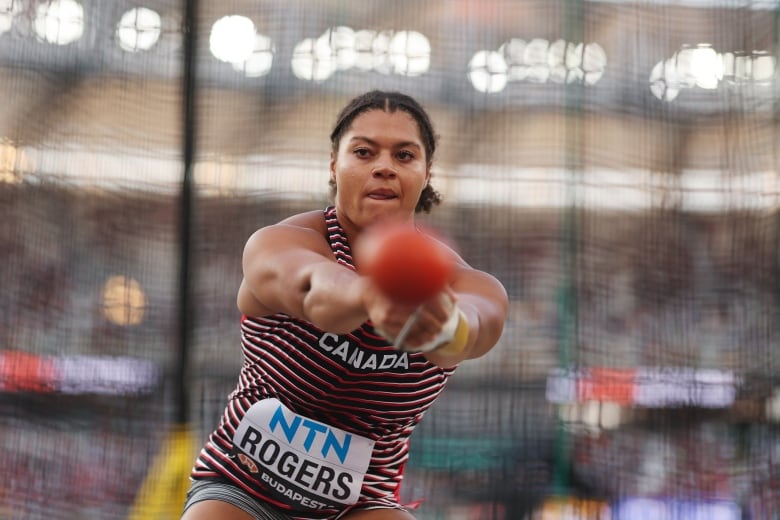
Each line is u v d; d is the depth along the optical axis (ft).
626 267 18.85
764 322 18.83
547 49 18.94
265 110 18.21
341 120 10.52
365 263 6.68
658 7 19.19
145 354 17.75
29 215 17.76
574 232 18.80
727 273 18.92
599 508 18.57
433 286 6.20
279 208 18.10
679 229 18.95
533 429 18.69
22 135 17.80
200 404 17.72
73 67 17.90
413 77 18.71
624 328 18.86
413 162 10.16
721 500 18.62
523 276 18.74
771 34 19.10
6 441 17.52
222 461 10.57
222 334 17.83
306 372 10.12
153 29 18.03
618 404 18.72
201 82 18.04
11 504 17.42
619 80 19.04
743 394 18.83
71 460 17.56
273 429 10.32
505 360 18.74
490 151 18.78
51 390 17.66
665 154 19.03
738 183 18.99
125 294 17.75
